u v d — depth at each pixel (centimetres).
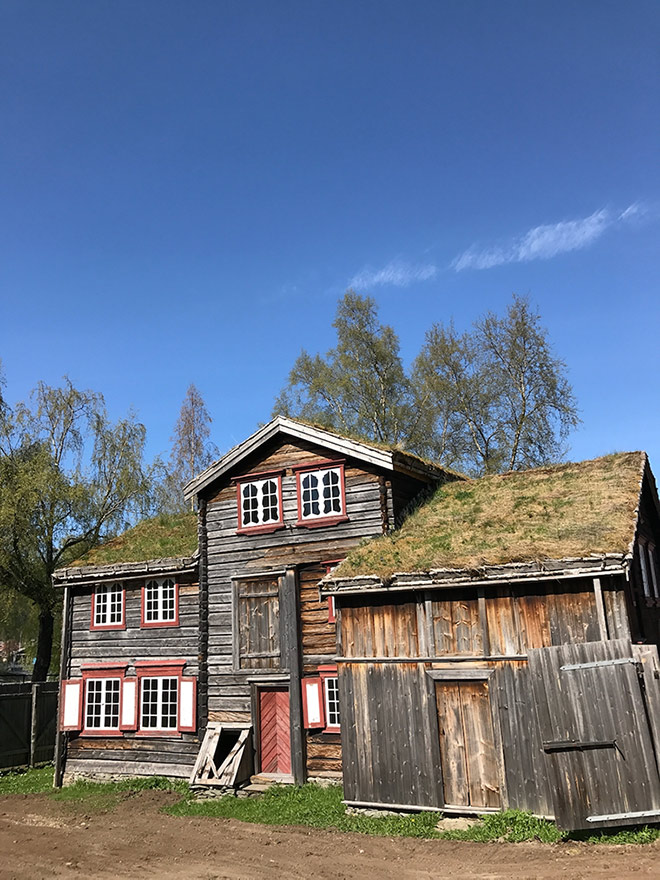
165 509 3797
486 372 3322
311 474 1847
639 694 1143
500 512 1558
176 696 1958
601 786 1134
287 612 1773
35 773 2308
